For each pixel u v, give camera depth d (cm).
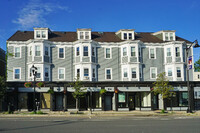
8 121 1723
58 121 1725
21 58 3075
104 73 3180
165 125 1481
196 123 1595
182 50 3234
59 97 2950
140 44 3256
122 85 2933
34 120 1802
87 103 2945
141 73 3181
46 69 3042
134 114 2405
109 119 1903
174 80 3150
